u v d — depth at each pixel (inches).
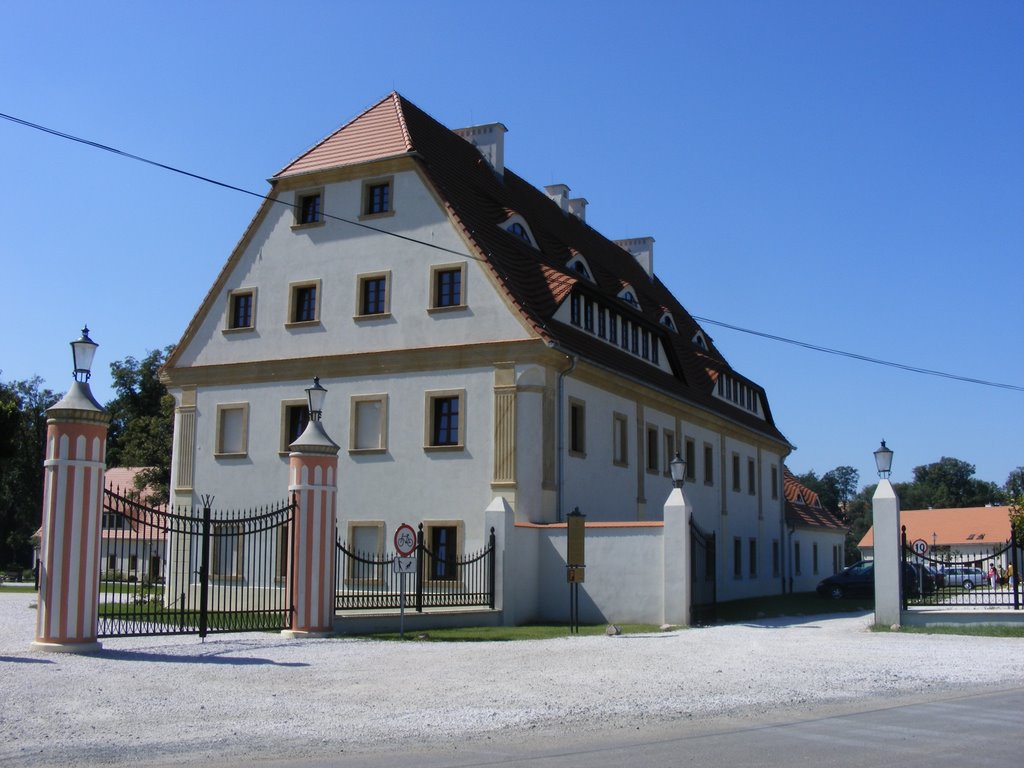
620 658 650.8
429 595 960.3
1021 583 968.9
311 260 1261.1
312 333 1243.2
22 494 3107.8
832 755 351.3
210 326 1315.2
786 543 2132.1
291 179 1286.9
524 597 1042.1
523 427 1112.2
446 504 1130.0
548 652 687.1
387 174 1230.3
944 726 413.1
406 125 1264.8
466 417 1136.8
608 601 1034.1
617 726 410.3
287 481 1228.5
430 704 454.9
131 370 2741.1
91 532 633.6
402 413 1172.5
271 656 634.2
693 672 577.3
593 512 1222.9
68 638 621.3
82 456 634.2
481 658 643.5
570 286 1240.8
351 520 1178.6
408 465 1158.3
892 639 807.7
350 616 825.5
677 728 407.8
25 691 465.1
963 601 1077.1
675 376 1612.9
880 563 914.1
